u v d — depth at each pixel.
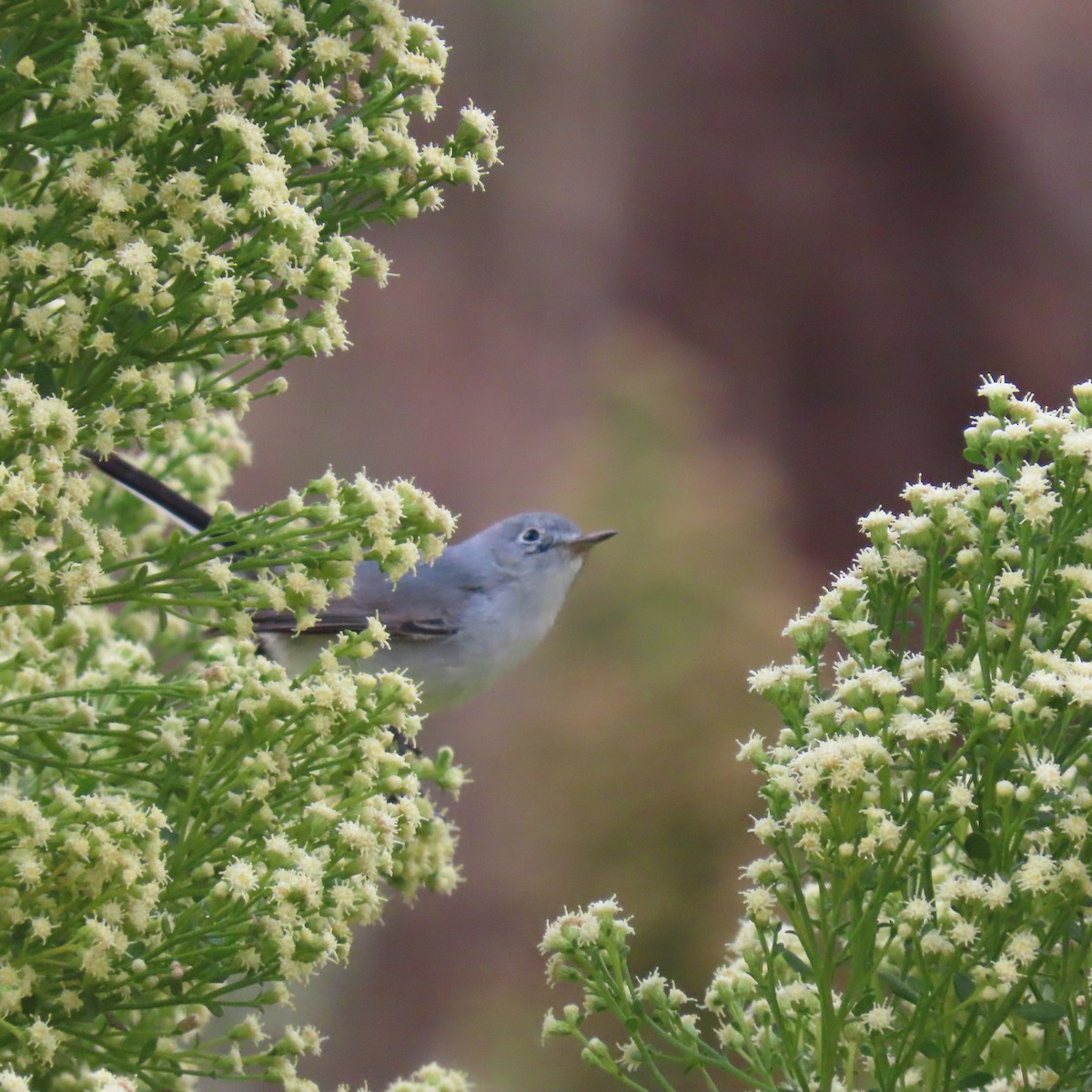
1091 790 5.55
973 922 5.57
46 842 5.78
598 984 5.95
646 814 22.38
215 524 6.16
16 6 6.07
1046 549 5.86
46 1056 5.51
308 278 6.15
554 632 23.83
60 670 7.13
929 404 32.69
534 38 35.88
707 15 35.12
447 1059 23.44
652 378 29.45
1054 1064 5.64
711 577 24.20
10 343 6.23
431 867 7.36
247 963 5.90
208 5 6.14
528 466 31.48
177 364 6.84
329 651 6.36
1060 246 33.34
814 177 34.06
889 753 5.66
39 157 6.65
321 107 6.28
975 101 33.97
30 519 5.47
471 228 34.62
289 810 6.43
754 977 5.88
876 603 6.10
